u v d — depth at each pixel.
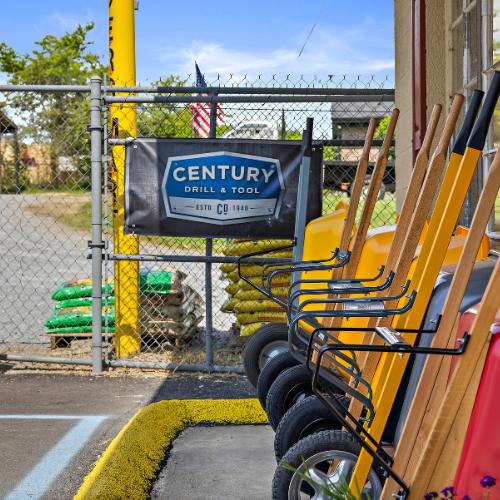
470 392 1.67
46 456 3.34
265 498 2.88
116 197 5.40
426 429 1.89
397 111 2.97
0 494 2.87
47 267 12.05
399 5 5.27
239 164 5.09
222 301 8.84
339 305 3.06
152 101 5.16
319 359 1.71
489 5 3.93
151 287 5.64
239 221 5.13
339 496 1.97
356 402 2.40
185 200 5.12
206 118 5.78
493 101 1.94
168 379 5.01
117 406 4.27
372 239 3.12
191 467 3.28
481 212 1.82
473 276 2.26
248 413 4.13
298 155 5.08
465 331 1.77
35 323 7.33
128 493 2.83
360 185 3.19
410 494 1.77
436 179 2.34
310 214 5.08
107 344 5.24
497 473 1.57
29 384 4.81
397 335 1.75
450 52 4.67
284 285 5.36
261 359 4.21
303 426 2.48
